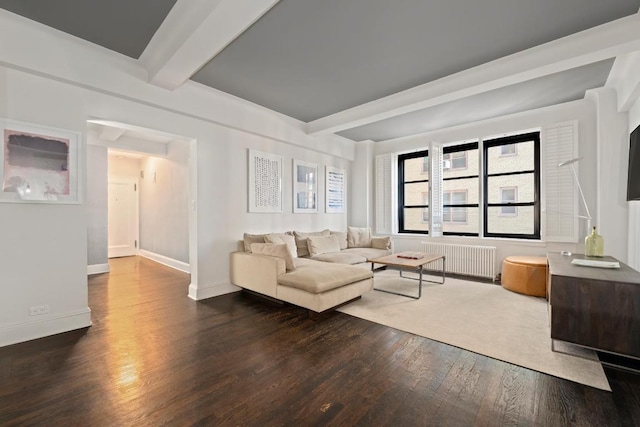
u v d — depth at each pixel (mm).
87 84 2709
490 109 4375
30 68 2400
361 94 3830
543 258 4145
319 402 1692
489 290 4098
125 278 4891
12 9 2211
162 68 2768
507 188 4906
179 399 1712
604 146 3594
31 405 1641
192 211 3883
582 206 4051
